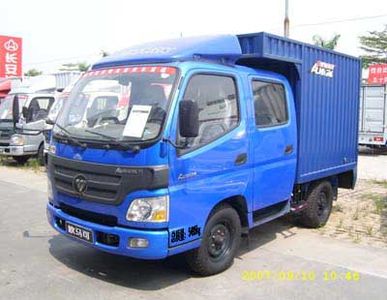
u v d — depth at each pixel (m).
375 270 5.88
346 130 8.49
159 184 4.74
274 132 6.29
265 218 6.38
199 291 5.13
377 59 40.00
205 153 5.18
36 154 15.73
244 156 5.73
